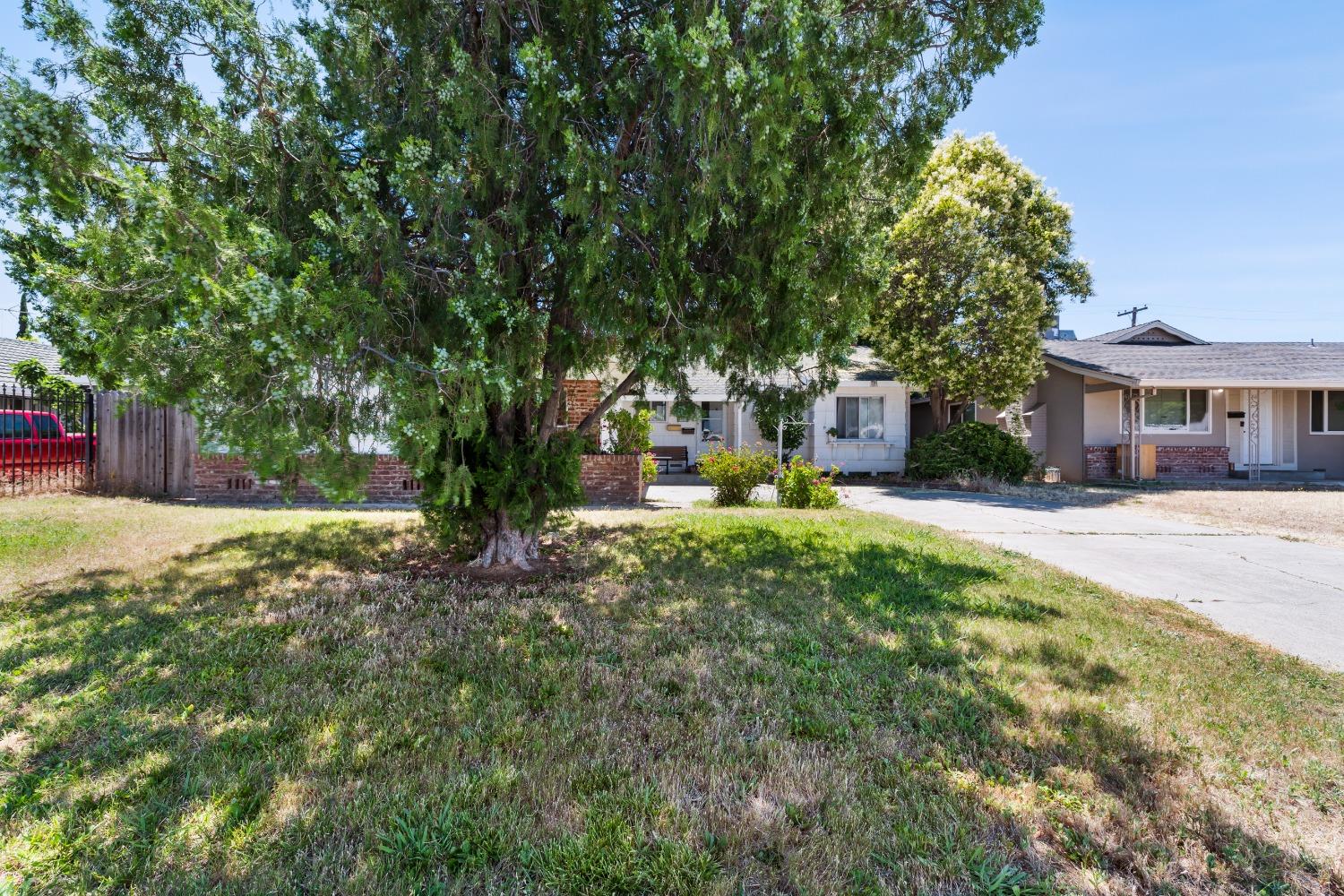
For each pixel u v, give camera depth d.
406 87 4.04
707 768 2.63
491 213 3.90
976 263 15.85
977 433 15.81
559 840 2.13
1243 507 11.50
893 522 8.90
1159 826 2.39
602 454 11.70
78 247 2.59
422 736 2.81
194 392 2.51
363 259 3.44
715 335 4.07
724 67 3.15
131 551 6.39
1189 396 17.20
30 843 2.07
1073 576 6.08
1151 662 3.95
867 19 4.23
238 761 2.58
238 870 1.97
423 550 6.61
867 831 2.27
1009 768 2.73
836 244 4.60
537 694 3.28
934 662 3.85
